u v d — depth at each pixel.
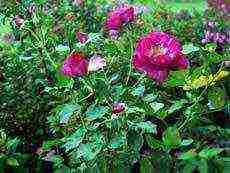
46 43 1.19
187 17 1.82
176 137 0.90
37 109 1.13
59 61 1.10
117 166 0.89
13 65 1.19
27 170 1.07
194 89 0.94
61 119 0.87
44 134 1.13
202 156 0.91
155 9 1.72
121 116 0.85
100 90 0.87
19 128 1.13
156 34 0.85
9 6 1.30
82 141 0.88
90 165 0.89
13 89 1.15
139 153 0.91
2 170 1.02
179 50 0.83
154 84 0.97
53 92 1.01
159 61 0.82
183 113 0.98
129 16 0.97
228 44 1.52
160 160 0.91
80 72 0.85
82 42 1.00
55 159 1.00
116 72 0.95
